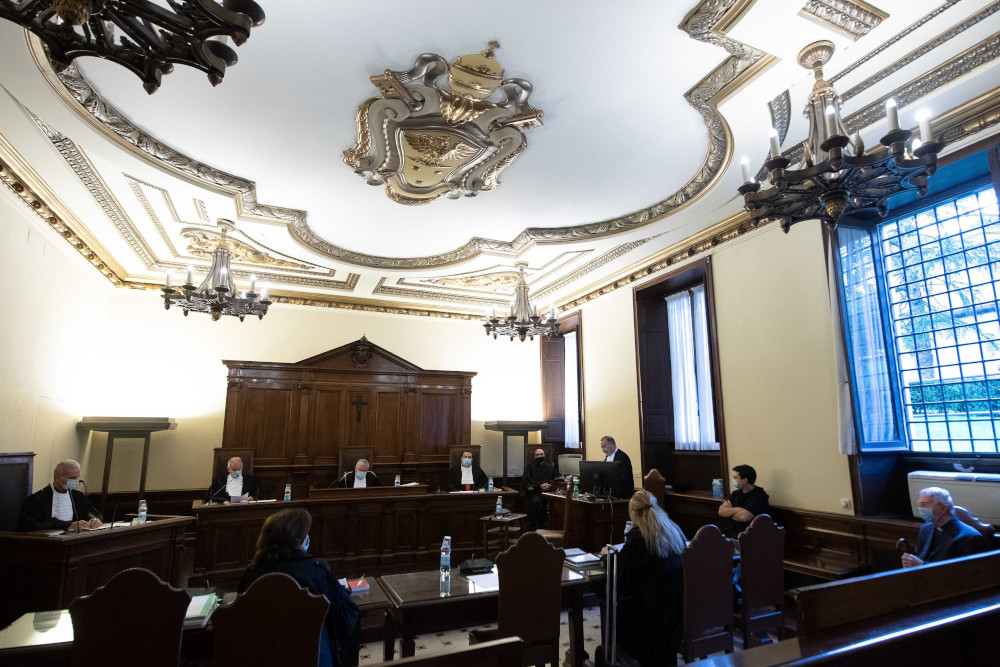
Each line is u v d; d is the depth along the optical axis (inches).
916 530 175.9
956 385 192.1
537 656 132.6
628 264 315.9
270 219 241.1
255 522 264.7
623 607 156.3
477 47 135.6
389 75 144.6
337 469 352.5
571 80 148.5
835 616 83.1
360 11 123.4
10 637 105.7
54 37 80.0
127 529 188.1
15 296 217.8
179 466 339.3
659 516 156.4
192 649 115.0
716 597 145.3
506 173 202.4
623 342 330.0
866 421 201.6
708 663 70.9
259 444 338.3
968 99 160.7
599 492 267.7
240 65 141.5
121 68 141.6
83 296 291.4
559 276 341.4
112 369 332.5
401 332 408.5
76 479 201.5
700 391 292.7
